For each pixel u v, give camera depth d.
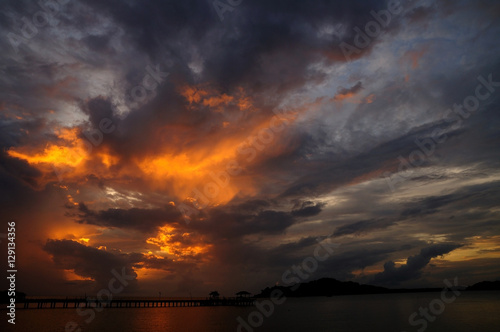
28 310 69.81
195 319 57.75
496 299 110.88
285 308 89.25
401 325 47.88
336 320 56.00
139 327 46.31
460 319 52.62
